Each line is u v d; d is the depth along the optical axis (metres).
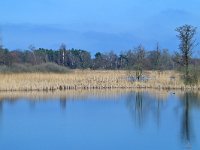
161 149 25.02
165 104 45.28
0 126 32.22
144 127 31.77
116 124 33.16
